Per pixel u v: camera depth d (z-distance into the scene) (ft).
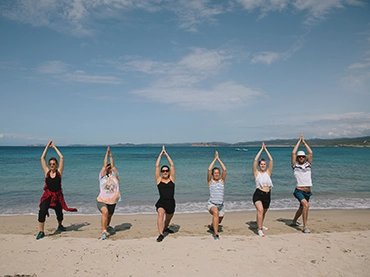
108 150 23.31
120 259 16.71
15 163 98.73
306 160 25.02
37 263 16.16
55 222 28.84
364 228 26.14
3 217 30.89
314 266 15.66
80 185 51.65
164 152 22.93
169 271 15.05
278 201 40.19
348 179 60.29
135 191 47.03
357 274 14.71
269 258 16.79
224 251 17.99
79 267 15.61
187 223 28.32
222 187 22.76
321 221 28.96
